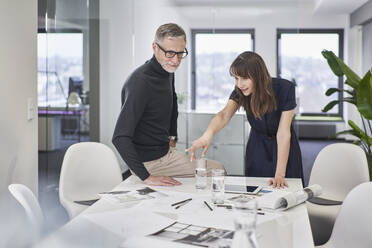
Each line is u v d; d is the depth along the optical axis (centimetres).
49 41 443
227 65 477
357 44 951
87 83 457
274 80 283
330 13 943
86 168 294
